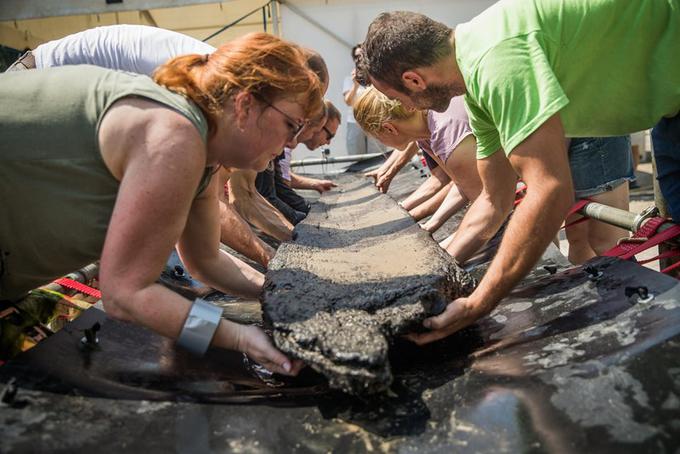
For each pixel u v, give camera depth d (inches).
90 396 52.3
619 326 56.6
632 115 70.0
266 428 49.3
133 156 51.7
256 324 80.0
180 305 54.1
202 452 46.0
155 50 98.1
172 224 52.3
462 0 274.8
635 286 62.2
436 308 62.4
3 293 65.8
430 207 142.9
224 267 78.3
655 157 85.0
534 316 66.9
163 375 60.4
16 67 102.6
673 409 43.7
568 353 54.7
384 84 75.7
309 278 75.5
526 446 43.4
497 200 90.2
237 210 124.0
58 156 54.7
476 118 81.5
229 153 59.0
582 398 47.1
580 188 119.3
